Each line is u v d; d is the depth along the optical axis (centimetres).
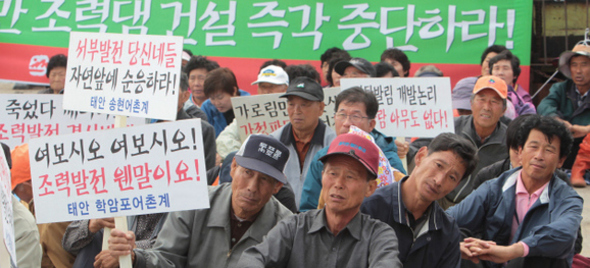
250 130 633
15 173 499
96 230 423
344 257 342
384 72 762
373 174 343
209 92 745
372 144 347
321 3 896
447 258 390
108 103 405
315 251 344
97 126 565
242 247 389
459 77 885
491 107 591
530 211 425
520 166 449
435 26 886
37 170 387
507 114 712
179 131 379
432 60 888
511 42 875
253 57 903
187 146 378
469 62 883
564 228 403
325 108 625
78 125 564
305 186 484
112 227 413
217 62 904
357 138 345
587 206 693
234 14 903
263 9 901
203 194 376
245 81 904
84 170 384
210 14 904
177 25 905
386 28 893
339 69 716
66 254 471
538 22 962
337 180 340
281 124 632
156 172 379
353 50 895
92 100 408
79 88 411
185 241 392
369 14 893
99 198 381
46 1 911
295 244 346
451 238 390
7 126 555
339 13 896
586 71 799
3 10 909
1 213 291
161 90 399
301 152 555
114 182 381
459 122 624
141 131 382
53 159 386
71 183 384
